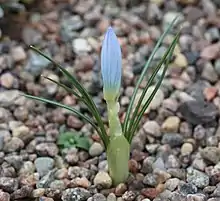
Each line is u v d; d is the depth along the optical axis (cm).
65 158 33
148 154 34
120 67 28
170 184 31
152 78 30
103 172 32
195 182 32
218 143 34
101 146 34
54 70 40
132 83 39
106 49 28
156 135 35
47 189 31
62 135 35
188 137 35
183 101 37
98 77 39
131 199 30
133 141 34
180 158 34
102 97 38
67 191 31
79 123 36
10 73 40
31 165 33
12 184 32
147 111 37
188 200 30
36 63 40
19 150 34
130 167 33
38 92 39
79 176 32
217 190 31
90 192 31
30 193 31
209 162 33
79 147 34
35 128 36
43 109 37
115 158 31
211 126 36
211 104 37
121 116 37
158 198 30
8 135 35
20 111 37
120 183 31
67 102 38
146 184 32
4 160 33
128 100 38
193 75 40
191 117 36
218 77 40
